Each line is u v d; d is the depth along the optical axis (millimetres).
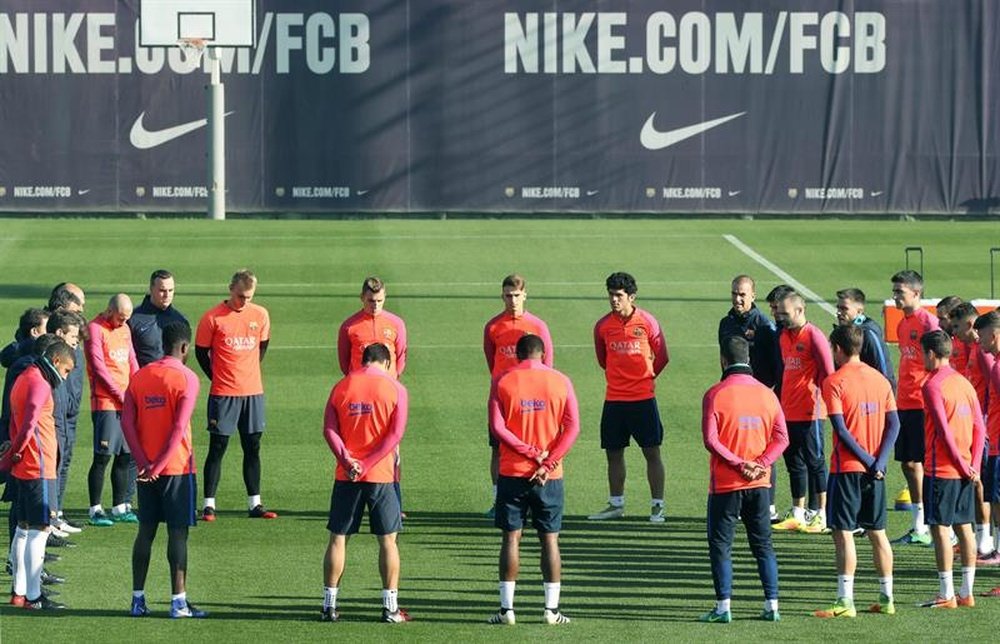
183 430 37188
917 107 121625
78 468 54969
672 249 104000
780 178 122062
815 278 93562
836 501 37938
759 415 37219
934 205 122438
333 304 85438
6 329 78500
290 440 58781
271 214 120500
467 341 76438
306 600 39375
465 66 120500
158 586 40844
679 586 40969
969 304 44469
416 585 40938
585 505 50125
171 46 117062
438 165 121000
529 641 35875
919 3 121000
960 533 38812
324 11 119625
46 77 118625
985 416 44375
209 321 48031
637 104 121188
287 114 119938
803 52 121312
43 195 119250
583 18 120562
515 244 105750
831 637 36125
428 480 52844
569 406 37281
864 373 38031
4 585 40875
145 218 119312
